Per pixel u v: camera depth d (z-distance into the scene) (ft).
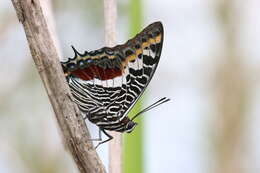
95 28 2.79
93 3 2.78
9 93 2.81
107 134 2.27
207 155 2.93
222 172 2.94
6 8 2.79
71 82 2.25
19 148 2.82
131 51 2.29
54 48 2.12
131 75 2.29
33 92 2.84
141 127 2.25
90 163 2.15
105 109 2.27
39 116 2.84
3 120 2.81
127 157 2.24
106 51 2.27
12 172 2.82
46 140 2.84
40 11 2.10
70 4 2.77
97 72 2.27
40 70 2.12
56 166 2.84
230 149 2.98
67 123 2.15
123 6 2.64
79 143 2.15
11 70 2.82
